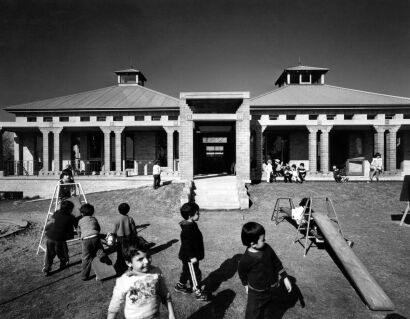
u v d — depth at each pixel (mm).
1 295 5148
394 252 7133
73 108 22188
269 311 4496
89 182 20406
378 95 23562
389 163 20469
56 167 21594
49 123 21672
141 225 10539
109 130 21578
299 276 5840
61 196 9695
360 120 20375
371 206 12211
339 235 6648
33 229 10016
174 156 23500
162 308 4598
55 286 5496
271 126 21422
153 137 23844
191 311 4512
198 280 4750
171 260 6852
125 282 2594
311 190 14641
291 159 22812
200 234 4762
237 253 7211
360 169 22109
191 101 16562
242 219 10914
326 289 5266
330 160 23094
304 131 22797
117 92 26797
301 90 25328
